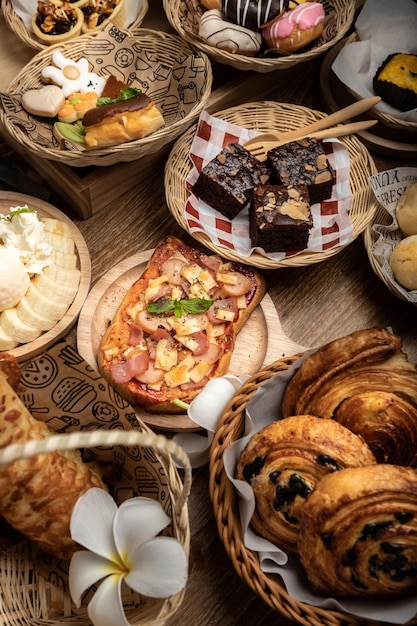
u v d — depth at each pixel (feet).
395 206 2.91
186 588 2.57
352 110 2.98
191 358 2.70
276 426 2.38
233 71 3.25
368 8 3.11
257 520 2.37
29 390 2.39
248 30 2.97
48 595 2.37
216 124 2.97
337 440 2.34
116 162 2.89
